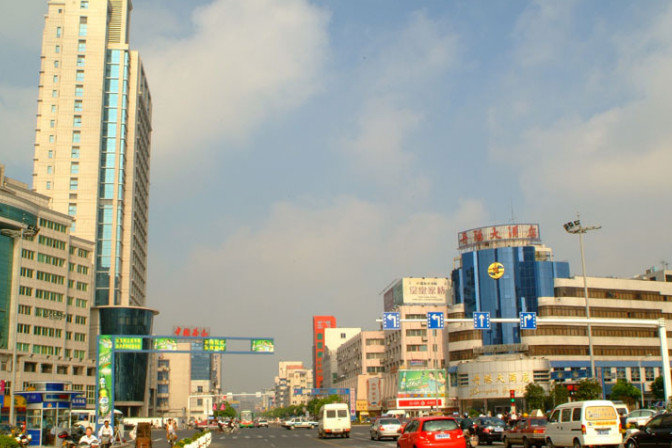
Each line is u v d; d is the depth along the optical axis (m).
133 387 124.00
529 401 92.50
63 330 109.38
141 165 150.88
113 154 133.00
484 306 111.81
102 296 127.00
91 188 128.62
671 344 116.81
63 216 112.31
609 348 111.00
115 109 135.12
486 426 44.31
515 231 116.19
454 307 115.31
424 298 124.38
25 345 100.75
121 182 133.12
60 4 135.75
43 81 132.50
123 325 124.56
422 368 117.88
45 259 106.75
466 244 119.88
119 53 137.62
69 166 129.00
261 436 69.81
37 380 101.75
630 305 115.06
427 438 26.83
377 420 52.28
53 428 49.31
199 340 60.22
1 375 94.75
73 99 131.88
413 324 121.12
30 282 103.06
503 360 101.38
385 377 126.88
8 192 102.00
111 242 129.38
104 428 39.28
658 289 118.88
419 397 112.06
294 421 103.88
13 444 34.47
